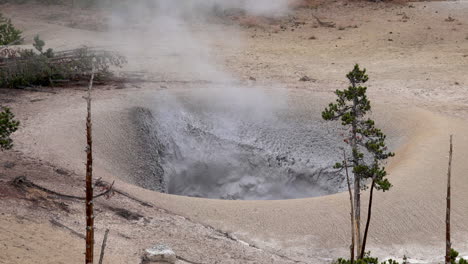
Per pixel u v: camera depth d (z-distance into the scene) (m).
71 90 35.25
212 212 20.45
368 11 60.25
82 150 25.44
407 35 51.59
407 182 22.12
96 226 17.30
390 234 19.20
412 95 36.03
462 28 53.00
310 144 30.52
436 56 46.03
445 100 34.88
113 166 25.77
